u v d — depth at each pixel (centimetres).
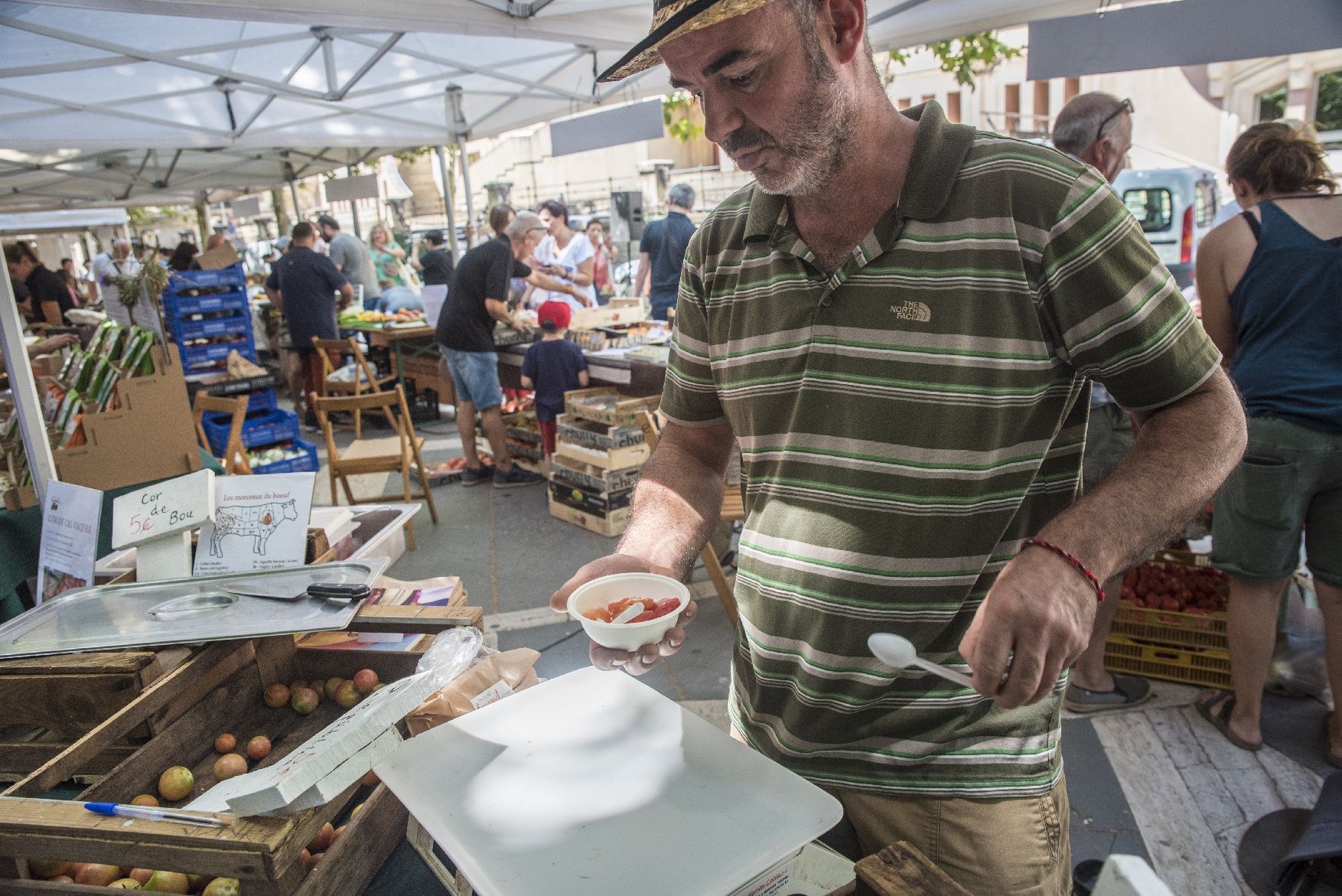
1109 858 52
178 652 142
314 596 146
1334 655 254
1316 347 239
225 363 638
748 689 128
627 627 103
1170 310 97
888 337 105
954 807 112
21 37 454
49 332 813
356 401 488
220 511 170
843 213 107
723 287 122
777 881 91
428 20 386
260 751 149
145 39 490
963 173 102
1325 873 205
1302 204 244
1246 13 342
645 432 374
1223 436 96
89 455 295
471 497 552
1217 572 315
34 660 137
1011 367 102
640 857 85
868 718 113
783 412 116
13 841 106
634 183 2095
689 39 92
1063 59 372
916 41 486
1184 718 286
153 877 119
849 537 109
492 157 2359
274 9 338
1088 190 98
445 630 154
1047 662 81
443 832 90
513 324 551
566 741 104
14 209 1209
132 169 971
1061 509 109
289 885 101
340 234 979
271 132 699
